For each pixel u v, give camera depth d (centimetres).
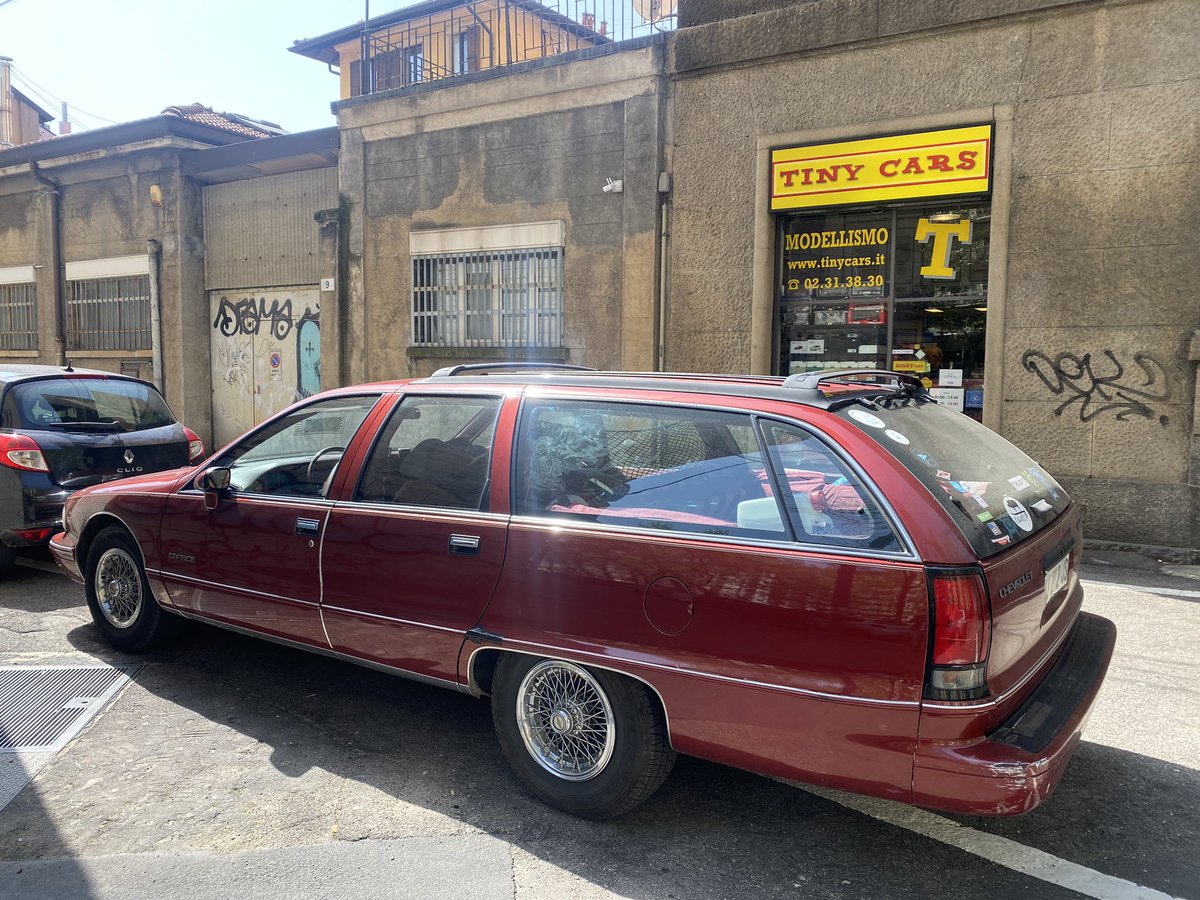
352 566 371
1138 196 700
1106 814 324
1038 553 295
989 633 254
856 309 848
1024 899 274
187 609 446
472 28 1495
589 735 318
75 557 505
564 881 282
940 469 289
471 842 305
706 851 301
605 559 306
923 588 254
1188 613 555
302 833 310
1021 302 750
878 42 788
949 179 769
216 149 1262
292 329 1278
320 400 418
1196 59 673
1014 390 758
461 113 1026
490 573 331
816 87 822
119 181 1385
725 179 876
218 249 1344
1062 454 744
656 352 920
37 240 1488
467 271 1046
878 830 315
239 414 1354
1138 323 707
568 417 337
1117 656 481
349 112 1109
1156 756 368
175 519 445
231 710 417
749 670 278
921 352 823
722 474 300
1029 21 728
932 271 812
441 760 368
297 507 395
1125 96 699
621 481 319
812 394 301
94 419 680
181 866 289
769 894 276
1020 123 739
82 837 307
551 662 319
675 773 360
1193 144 679
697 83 881
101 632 502
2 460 624
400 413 384
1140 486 712
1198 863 293
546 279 992
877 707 259
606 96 927
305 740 386
